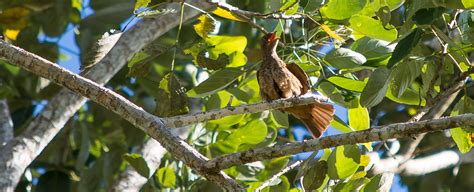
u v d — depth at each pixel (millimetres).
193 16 13562
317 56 11570
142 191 13367
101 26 14789
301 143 8859
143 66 11570
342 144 8789
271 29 13062
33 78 16688
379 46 10875
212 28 11156
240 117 13039
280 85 11156
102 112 16234
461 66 10914
